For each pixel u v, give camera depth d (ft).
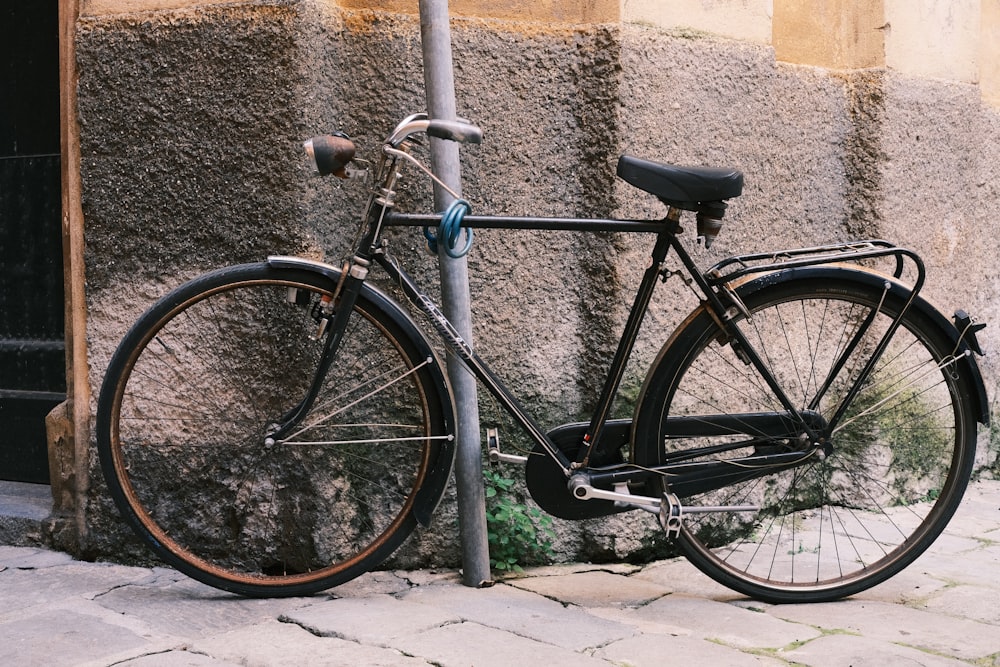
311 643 7.80
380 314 8.76
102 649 7.64
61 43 10.03
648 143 10.19
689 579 9.78
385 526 9.86
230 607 8.71
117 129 9.73
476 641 7.86
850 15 12.20
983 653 7.87
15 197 11.93
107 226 9.86
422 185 9.87
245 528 9.67
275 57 9.20
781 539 10.97
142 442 9.85
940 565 10.22
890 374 12.07
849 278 8.87
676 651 7.77
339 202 9.68
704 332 8.86
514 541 9.98
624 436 9.08
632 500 8.81
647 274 8.83
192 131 9.52
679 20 10.39
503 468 10.14
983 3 14.12
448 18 9.38
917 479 12.55
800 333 11.64
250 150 9.34
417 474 9.09
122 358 8.68
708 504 10.70
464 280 9.25
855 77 12.10
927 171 12.56
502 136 10.02
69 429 10.32
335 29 9.58
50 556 10.21
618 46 9.94
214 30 9.37
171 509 9.85
